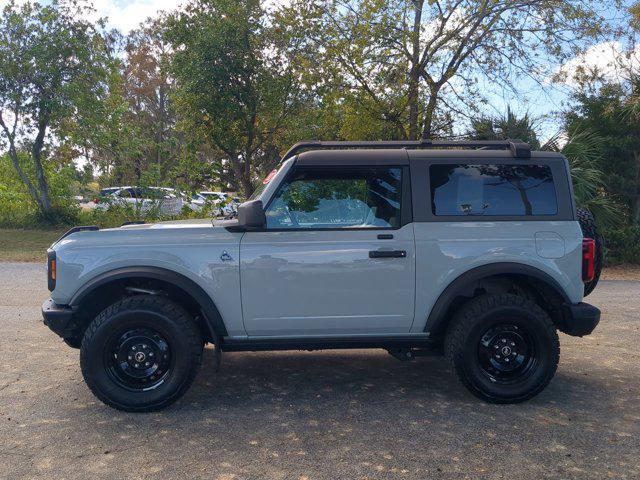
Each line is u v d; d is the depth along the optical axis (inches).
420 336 184.5
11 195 878.4
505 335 181.3
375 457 144.7
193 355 174.9
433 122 638.5
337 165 181.9
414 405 181.5
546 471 137.6
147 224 203.2
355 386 200.1
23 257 568.4
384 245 179.0
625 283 460.1
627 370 221.6
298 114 779.4
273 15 709.3
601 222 545.6
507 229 182.2
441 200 183.6
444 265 179.9
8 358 229.8
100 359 171.8
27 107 818.2
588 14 562.6
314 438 156.1
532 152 188.2
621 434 159.6
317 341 181.9
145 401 172.6
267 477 134.1
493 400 180.5
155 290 187.6
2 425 163.5
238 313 178.2
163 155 792.9
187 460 142.4
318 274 177.8
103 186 863.7
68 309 175.6
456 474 135.9
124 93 1708.9
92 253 176.7
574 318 182.2
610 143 597.0
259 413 174.4
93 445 150.8
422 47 617.0
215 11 751.7
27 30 813.2
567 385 202.8
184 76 761.0
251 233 179.3
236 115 771.4
